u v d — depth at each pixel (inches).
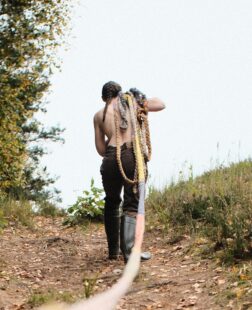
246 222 280.8
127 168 243.9
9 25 813.9
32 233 404.8
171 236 326.3
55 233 404.8
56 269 281.1
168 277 244.1
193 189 402.9
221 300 198.5
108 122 251.4
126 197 247.0
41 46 827.4
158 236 339.6
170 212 373.4
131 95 250.4
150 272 257.1
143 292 223.6
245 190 359.9
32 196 1075.9
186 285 225.6
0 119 772.0
